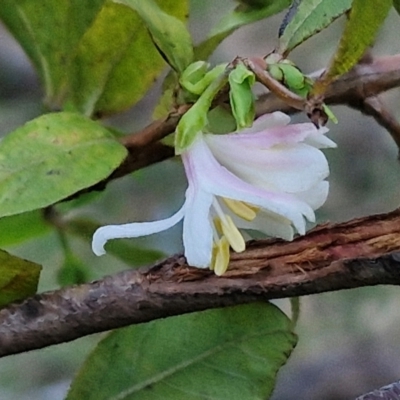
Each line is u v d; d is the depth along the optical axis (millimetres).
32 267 244
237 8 255
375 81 263
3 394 467
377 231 244
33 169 235
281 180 239
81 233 277
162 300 244
